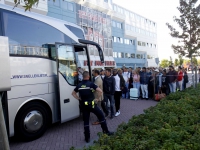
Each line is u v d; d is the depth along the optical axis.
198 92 8.10
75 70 6.32
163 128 3.46
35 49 5.21
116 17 40.53
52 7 25.58
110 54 35.56
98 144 3.21
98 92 4.78
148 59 53.94
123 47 43.53
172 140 2.96
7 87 2.50
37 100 5.23
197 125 3.63
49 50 5.61
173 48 11.38
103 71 10.09
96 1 32.72
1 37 2.49
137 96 11.46
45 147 4.60
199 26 10.34
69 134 5.49
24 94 4.82
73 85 6.16
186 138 3.15
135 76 11.88
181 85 11.35
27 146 4.68
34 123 5.04
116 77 7.71
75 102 6.20
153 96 11.62
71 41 6.39
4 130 1.96
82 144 4.73
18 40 4.84
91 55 30.47
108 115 7.68
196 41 10.45
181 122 4.04
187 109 5.09
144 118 4.57
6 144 1.97
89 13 31.06
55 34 5.88
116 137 3.43
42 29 5.52
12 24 4.81
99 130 5.83
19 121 4.74
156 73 11.68
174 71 10.87
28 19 5.21
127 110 8.66
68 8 27.72
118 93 7.65
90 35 30.88
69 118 5.96
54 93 5.65
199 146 2.73
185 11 10.47
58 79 5.63
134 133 3.68
